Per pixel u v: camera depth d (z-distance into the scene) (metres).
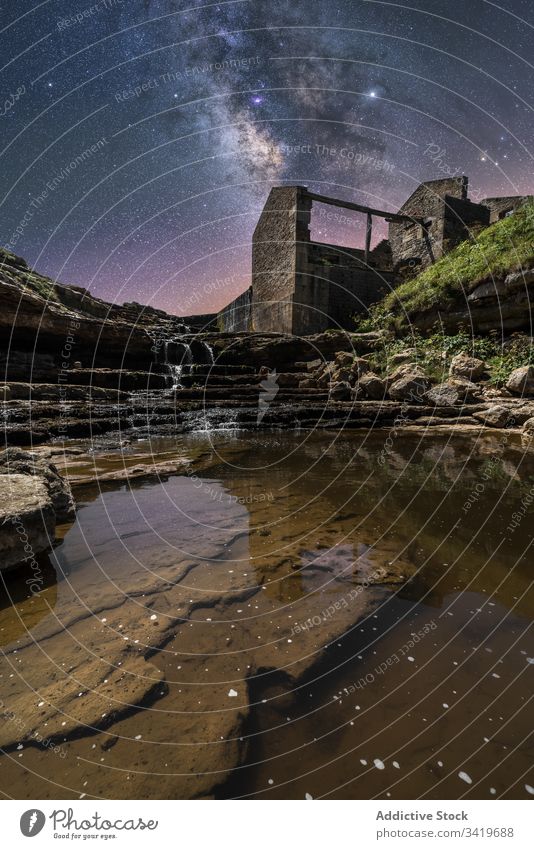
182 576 2.41
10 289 10.42
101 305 16.81
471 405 10.27
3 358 10.54
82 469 5.60
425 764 1.23
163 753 1.26
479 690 1.50
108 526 3.30
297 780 1.19
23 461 3.93
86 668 1.62
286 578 2.37
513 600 2.10
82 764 1.22
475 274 13.65
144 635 1.83
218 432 10.05
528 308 12.27
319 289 19.64
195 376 14.25
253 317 24.28
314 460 6.27
